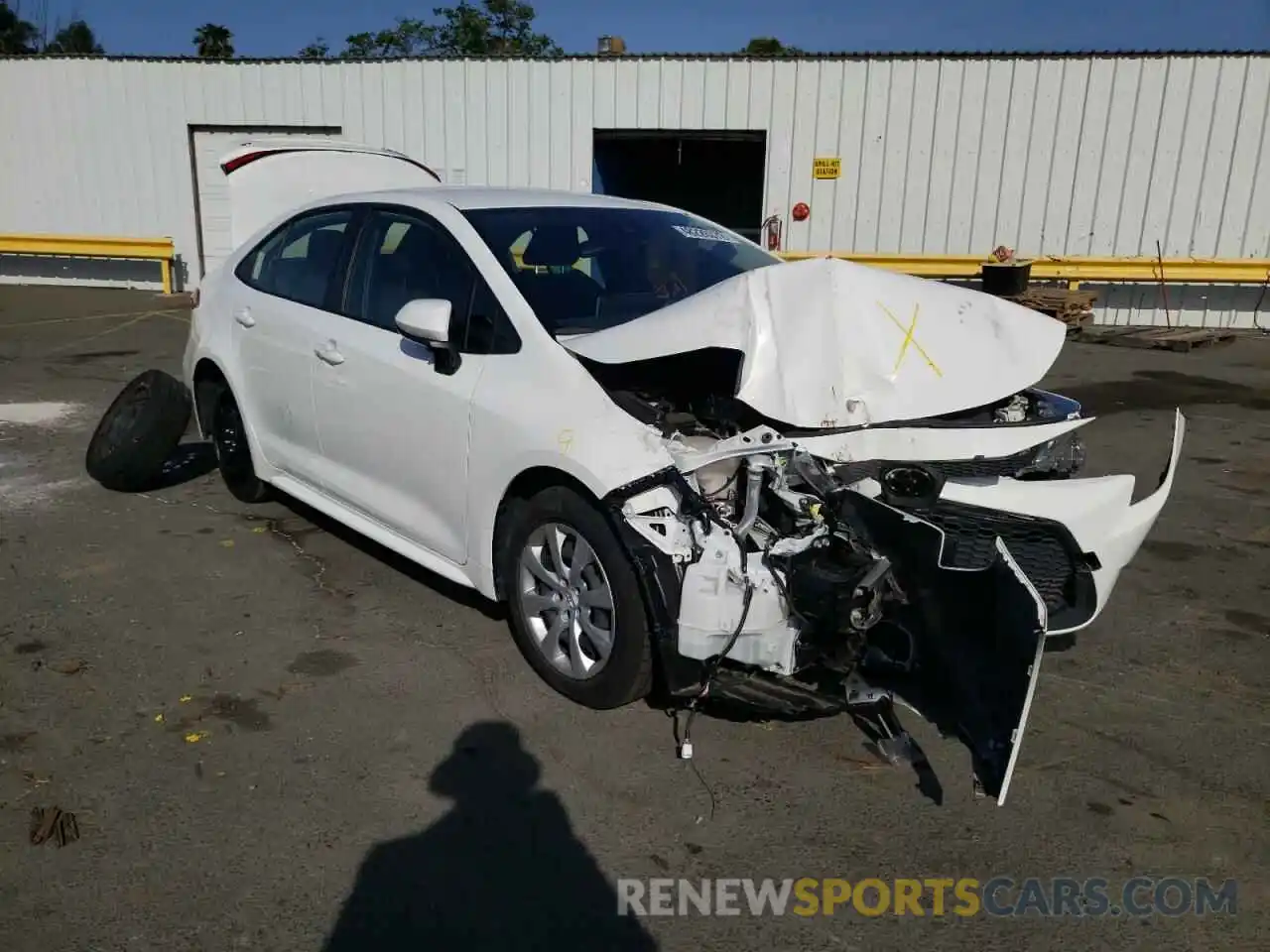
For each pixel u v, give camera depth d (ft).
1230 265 44.68
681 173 57.67
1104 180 45.62
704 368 12.03
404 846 9.44
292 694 12.05
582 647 11.85
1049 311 41.09
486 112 49.57
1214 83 43.88
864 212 47.73
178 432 19.21
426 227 14.26
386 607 14.48
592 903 8.79
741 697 10.75
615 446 10.88
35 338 37.83
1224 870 9.45
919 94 46.03
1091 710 12.25
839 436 11.07
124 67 52.21
